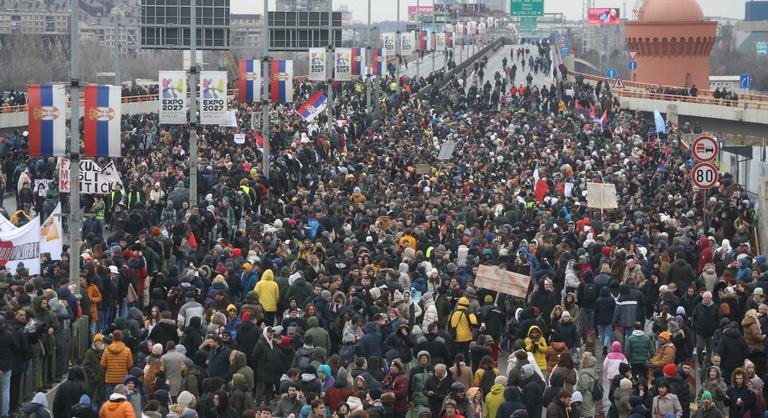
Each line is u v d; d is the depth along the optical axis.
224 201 56.31
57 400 29.89
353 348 35.19
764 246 55.84
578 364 39.88
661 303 39.75
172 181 63.94
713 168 52.56
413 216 53.56
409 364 35.62
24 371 33.44
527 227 53.81
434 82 150.00
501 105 127.12
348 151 88.94
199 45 78.94
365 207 57.16
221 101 60.03
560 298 44.31
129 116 100.19
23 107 99.31
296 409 30.44
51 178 67.19
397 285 39.44
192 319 35.06
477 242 47.88
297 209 56.03
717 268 46.69
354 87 130.62
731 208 56.06
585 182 69.50
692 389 36.62
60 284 38.00
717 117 125.94
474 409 30.02
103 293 40.16
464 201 58.72
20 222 51.16
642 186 69.25
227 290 39.38
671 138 100.12
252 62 71.19
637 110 133.88
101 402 32.53
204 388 30.11
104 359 32.38
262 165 71.69
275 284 39.88
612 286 40.31
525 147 88.12
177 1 78.31
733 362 35.28
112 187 55.56
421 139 96.12
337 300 37.38
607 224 52.59
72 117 40.31
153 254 43.94
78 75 40.53
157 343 33.91
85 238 53.22
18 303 33.88
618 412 31.92
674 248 46.44
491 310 38.50
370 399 29.80
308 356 32.78
